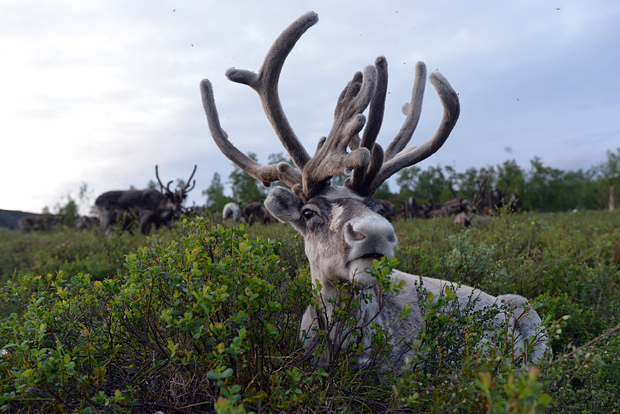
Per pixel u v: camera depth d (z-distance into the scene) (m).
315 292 2.44
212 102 3.60
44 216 23.19
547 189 66.50
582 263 5.38
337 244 2.51
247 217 16.45
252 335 1.95
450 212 25.42
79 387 1.96
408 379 1.74
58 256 8.38
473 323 2.51
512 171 67.75
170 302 2.27
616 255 6.43
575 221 11.81
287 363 2.23
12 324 2.15
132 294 2.33
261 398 1.74
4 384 2.01
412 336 2.91
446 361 2.39
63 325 2.42
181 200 15.05
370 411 2.07
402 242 6.46
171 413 1.98
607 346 2.63
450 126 3.01
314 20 2.96
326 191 2.90
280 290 2.71
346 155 2.55
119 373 2.29
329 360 2.33
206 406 1.99
